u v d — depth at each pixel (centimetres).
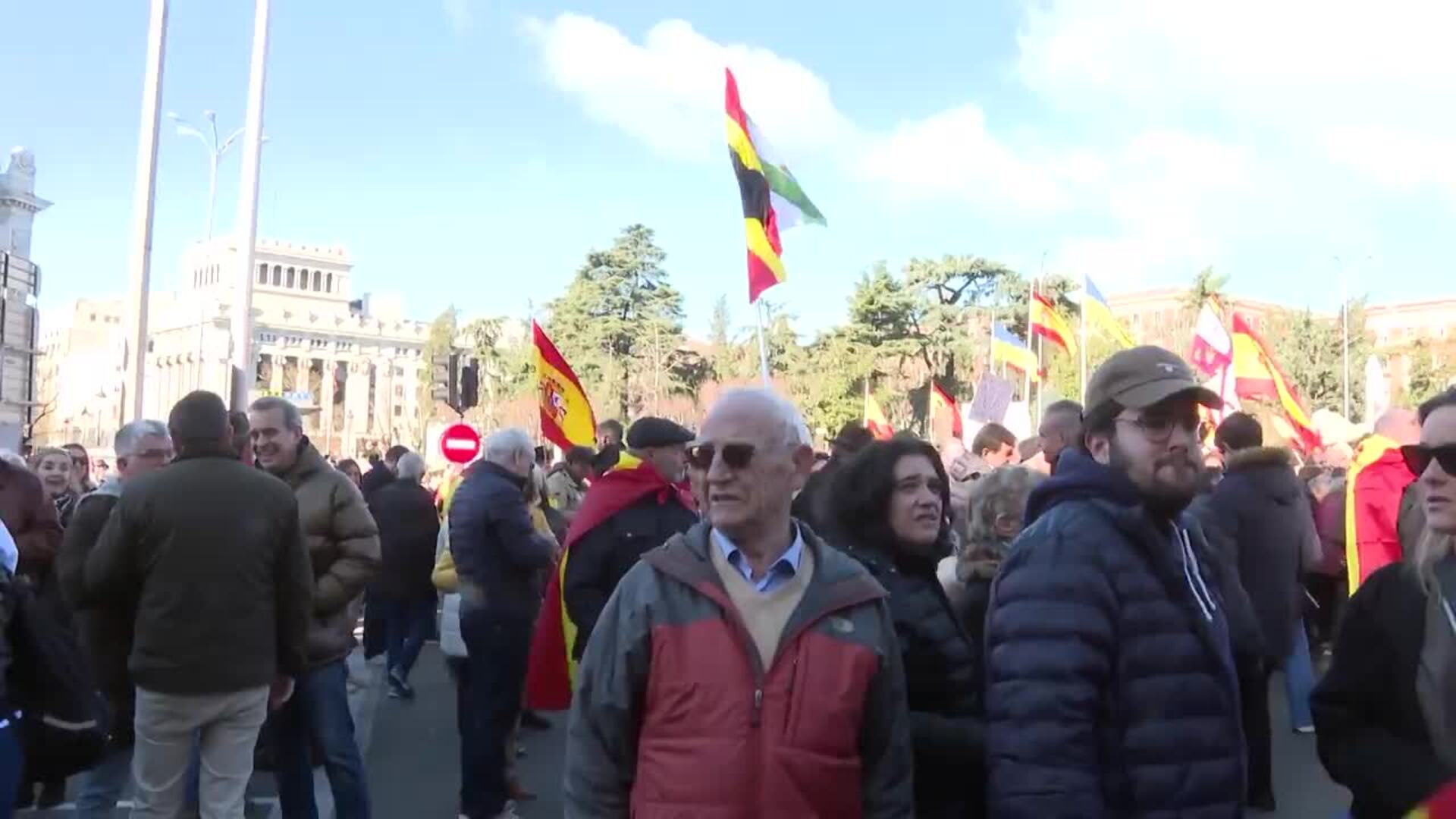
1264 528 704
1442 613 278
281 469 574
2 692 407
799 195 1038
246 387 1986
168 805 480
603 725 292
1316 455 1745
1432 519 279
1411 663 281
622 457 562
